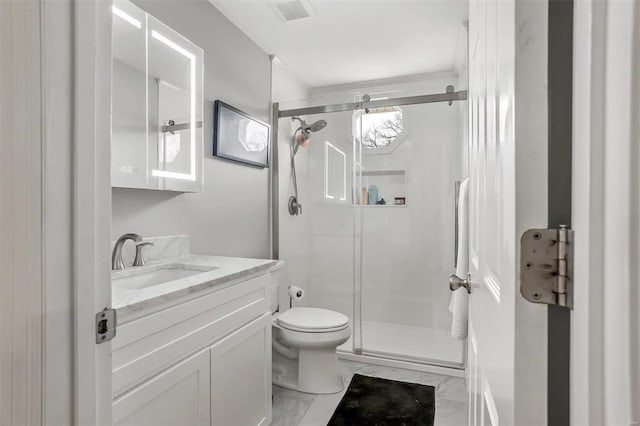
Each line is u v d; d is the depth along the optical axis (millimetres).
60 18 508
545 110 384
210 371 1250
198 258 1742
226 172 2143
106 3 596
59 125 506
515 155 403
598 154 316
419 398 1980
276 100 2744
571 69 372
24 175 461
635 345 280
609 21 303
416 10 2084
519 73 399
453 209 2715
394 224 2869
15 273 451
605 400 308
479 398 791
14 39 451
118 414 893
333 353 2096
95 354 570
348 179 2924
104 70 593
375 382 2174
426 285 2814
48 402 490
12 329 448
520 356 402
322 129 2943
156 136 1523
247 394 1482
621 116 291
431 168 2771
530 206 395
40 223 480
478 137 794
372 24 2236
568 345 380
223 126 2045
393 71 2971
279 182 2697
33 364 471
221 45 2098
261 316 1609
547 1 383
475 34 856
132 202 1527
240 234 2277
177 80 1639
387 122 2863
